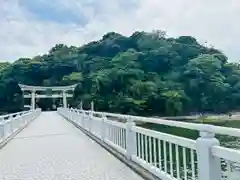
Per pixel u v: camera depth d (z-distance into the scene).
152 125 17.31
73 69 76.00
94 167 6.76
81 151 9.16
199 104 54.31
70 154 8.62
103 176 5.91
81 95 61.91
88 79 64.06
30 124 23.12
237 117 45.59
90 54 82.12
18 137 13.62
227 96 55.72
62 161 7.56
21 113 21.55
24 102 64.88
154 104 51.47
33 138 13.14
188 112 52.56
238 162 2.99
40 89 58.94
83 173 6.20
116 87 56.34
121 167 6.71
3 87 66.50
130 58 63.41
